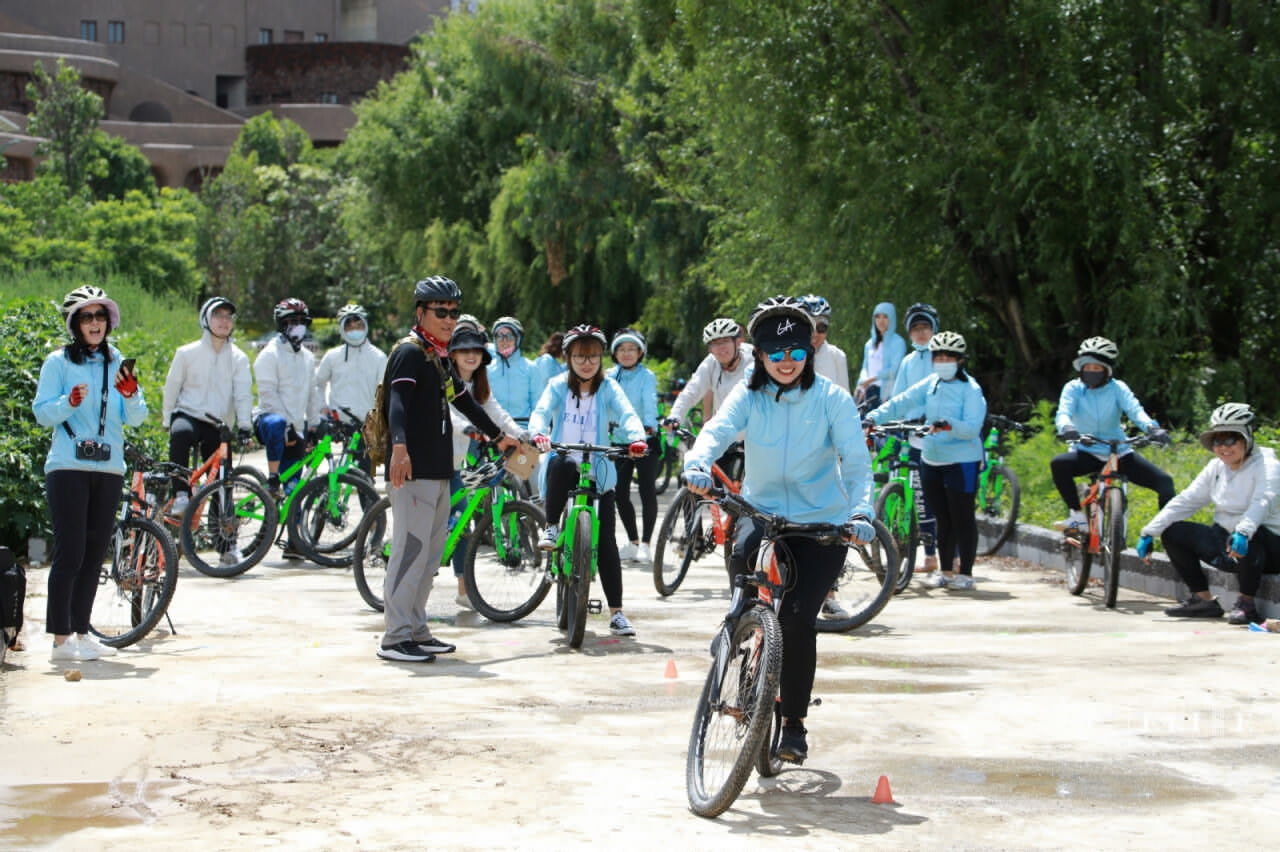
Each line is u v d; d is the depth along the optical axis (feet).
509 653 27.55
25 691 23.56
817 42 58.80
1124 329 55.83
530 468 29.89
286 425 41.88
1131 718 22.12
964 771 19.06
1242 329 58.59
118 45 321.93
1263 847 15.88
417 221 131.23
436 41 132.57
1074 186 55.93
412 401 26.89
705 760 17.67
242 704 22.66
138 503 29.09
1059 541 41.45
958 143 55.67
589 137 100.78
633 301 113.19
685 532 35.70
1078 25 56.75
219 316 39.32
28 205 138.92
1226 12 57.77
